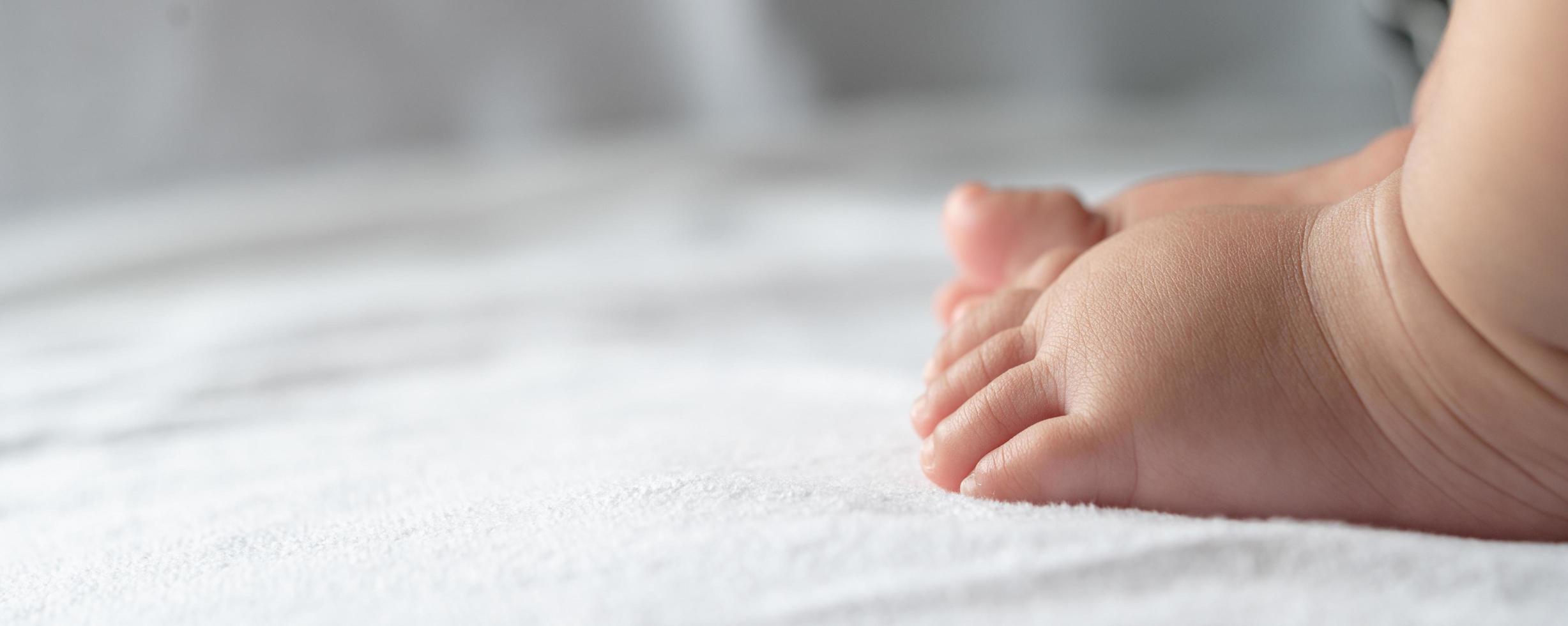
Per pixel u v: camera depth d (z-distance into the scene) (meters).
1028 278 0.33
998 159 0.90
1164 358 0.28
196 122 0.83
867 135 0.96
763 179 0.85
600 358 0.44
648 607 0.25
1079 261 0.30
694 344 0.48
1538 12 0.25
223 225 0.73
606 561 0.26
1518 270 0.26
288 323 0.50
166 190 0.82
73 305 0.63
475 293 0.56
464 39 0.92
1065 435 0.29
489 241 0.74
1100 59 1.11
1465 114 0.26
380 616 0.26
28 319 0.60
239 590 0.27
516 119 0.95
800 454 0.32
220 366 0.43
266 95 0.85
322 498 0.31
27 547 0.30
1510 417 0.27
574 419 0.36
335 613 0.26
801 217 0.74
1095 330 0.29
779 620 0.25
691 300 0.56
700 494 0.29
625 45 0.97
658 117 1.00
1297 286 0.28
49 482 0.34
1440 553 0.26
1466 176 0.26
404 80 0.90
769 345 0.48
